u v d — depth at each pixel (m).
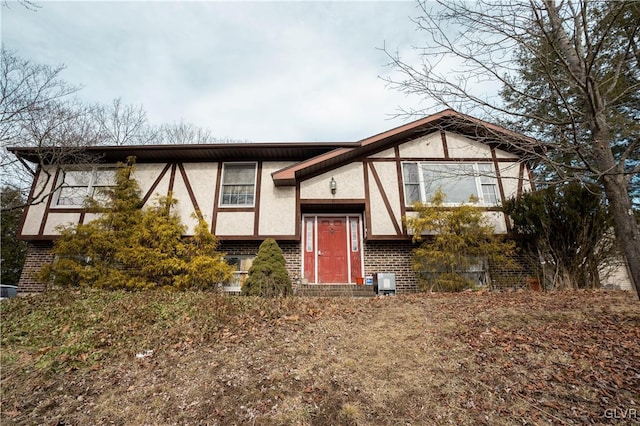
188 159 11.42
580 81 4.94
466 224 9.40
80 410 3.59
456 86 5.14
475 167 11.03
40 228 10.69
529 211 8.59
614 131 7.62
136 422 3.37
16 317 6.04
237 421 3.31
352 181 10.84
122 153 11.14
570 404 3.21
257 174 11.12
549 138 6.23
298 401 3.55
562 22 5.00
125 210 10.22
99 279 9.05
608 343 4.14
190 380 4.05
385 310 6.33
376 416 3.30
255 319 5.87
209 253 9.78
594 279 7.97
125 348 4.93
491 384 3.63
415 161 11.12
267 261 8.84
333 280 10.75
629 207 4.71
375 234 10.32
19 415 3.52
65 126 10.99
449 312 5.94
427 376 3.89
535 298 6.52
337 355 4.49
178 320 5.82
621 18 5.25
